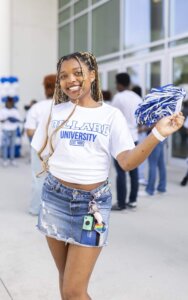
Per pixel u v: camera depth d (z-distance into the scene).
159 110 1.85
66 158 2.08
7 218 5.19
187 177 7.32
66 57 2.14
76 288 2.08
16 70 16.23
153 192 6.49
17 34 16.14
